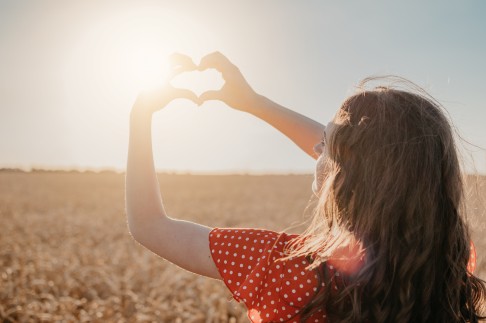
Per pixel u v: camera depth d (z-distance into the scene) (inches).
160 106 57.5
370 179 52.9
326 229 55.5
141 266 372.5
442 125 55.4
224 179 2199.8
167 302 291.3
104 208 1015.0
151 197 55.8
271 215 904.9
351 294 52.2
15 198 1175.0
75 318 273.0
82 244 526.6
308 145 68.5
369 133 53.6
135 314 278.7
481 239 189.2
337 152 54.8
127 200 56.2
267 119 69.1
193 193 1467.8
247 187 1726.1
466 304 58.8
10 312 269.3
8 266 394.0
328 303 52.9
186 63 59.3
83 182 1877.5
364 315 51.7
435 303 54.7
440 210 54.3
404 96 55.7
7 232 609.9
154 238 55.0
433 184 53.2
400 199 52.3
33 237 570.6
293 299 52.4
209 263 54.5
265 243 54.6
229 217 884.0
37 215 838.5
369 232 52.9
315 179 59.9
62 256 428.5
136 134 56.4
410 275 52.1
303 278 52.6
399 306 52.1
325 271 52.6
